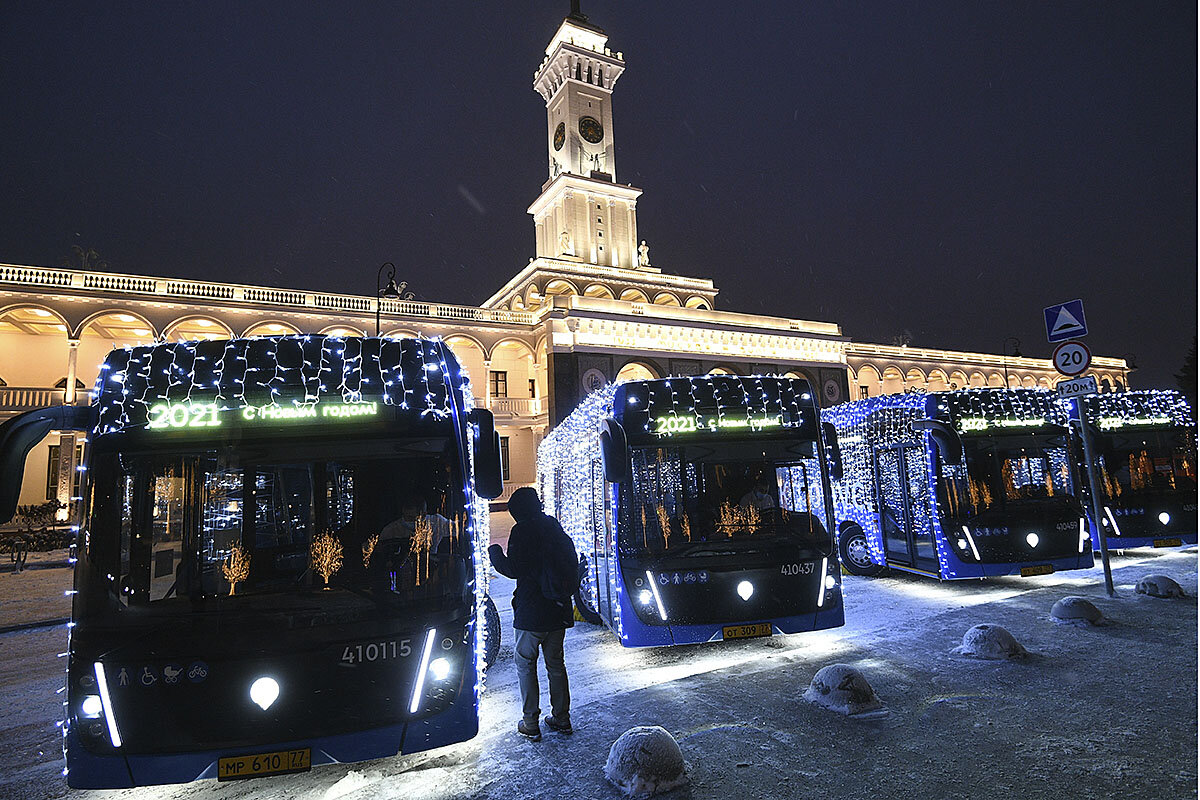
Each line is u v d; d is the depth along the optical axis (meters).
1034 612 8.05
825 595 6.97
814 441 7.55
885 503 11.73
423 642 4.19
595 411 8.49
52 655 9.05
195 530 4.30
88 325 33.25
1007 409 10.40
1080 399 9.81
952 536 9.94
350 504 4.51
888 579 11.91
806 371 50.44
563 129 61.09
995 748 4.40
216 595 4.19
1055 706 5.04
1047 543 9.73
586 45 64.75
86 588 4.12
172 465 4.38
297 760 3.91
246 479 4.43
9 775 5.07
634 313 46.53
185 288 35.00
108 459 4.35
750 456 7.39
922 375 58.06
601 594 8.05
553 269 51.22
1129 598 8.55
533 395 45.22
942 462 10.20
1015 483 10.02
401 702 4.07
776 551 6.97
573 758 4.64
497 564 5.12
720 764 4.39
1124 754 4.21
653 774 4.07
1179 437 12.25
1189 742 4.32
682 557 6.92
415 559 4.43
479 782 4.38
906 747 4.49
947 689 5.53
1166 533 11.83
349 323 38.50
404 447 4.63
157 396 4.52
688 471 7.30
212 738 3.90
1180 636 6.70
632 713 5.41
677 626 6.75
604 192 58.94
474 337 42.19
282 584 4.28
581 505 9.50
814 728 4.89
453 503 4.62
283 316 36.72
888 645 7.03
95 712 3.95
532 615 4.98
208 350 4.68
